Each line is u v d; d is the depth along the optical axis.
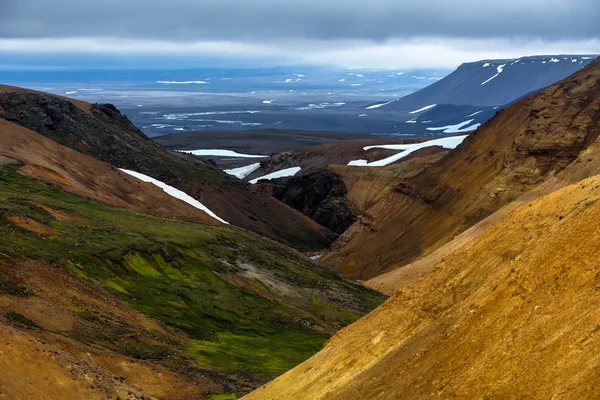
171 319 59.38
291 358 57.16
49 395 29.89
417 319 32.44
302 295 78.44
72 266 58.28
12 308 40.59
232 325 64.12
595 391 17.39
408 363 26.83
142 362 42.00
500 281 25.61
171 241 76.75
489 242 33.12
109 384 33.66
